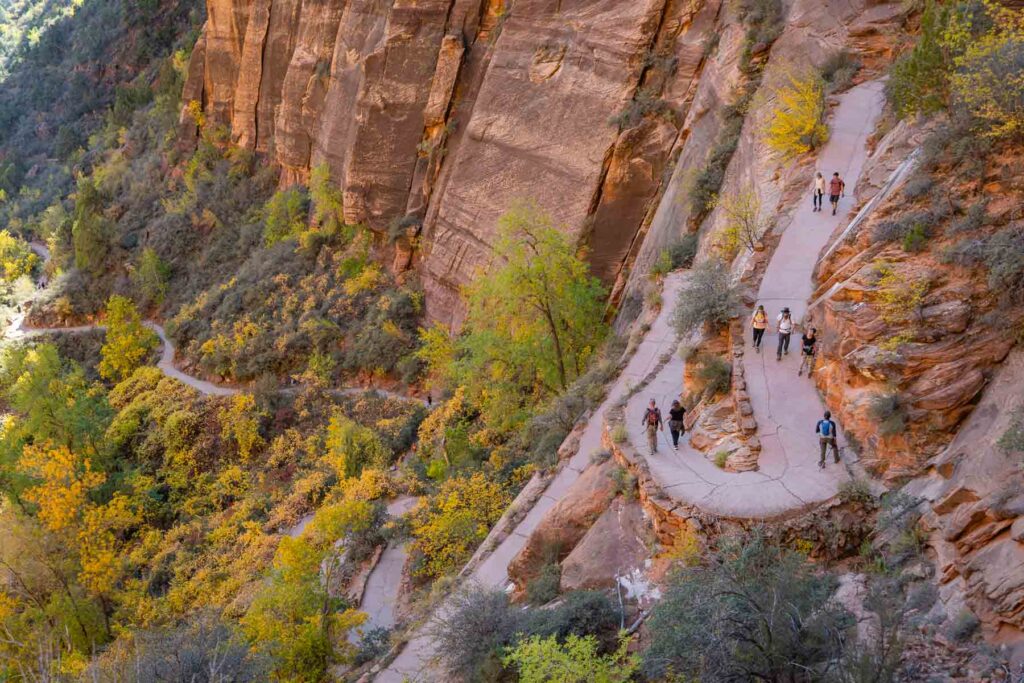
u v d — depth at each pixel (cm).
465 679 1686
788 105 2820
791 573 1300
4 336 8144
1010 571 1238
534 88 4425
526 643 1588
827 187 2545
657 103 3819
